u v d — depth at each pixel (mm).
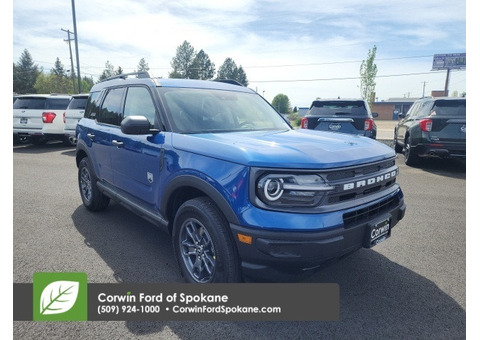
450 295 2803
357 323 2441
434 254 3578
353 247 2377
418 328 2389
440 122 7539
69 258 3432
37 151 11391
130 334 2330
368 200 2531
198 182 2564
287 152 2357
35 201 5484
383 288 2906
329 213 2250
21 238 3939
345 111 7840
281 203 2232
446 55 45969
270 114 4031
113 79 4457
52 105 11648
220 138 2809
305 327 2398
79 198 5684
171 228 3125
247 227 2240
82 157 5062
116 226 4359
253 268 2287
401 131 10109
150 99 3420
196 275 2801
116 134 3820
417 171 8094
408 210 5086
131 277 3066
